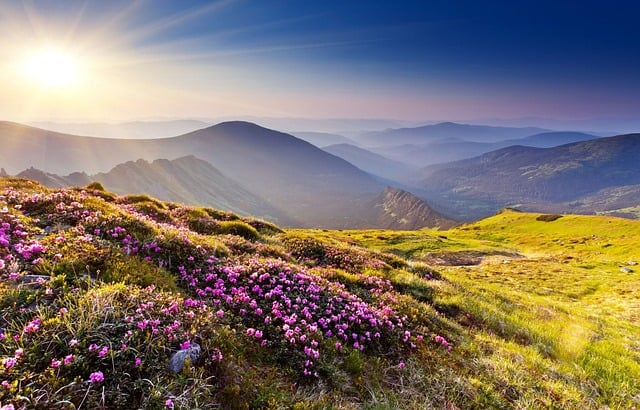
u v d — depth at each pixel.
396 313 11.29
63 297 6.13
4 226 8.55
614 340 18.72
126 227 11.02
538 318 20.09
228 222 20.72
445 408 7.06
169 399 4.68
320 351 7.48
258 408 5.38
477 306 16.64
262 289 9.45
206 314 7.01
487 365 9.45
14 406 4.07
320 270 14.86
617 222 126.56
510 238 122.12
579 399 8.78
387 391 7.09
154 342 5.56
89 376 4.72
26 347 4.85
